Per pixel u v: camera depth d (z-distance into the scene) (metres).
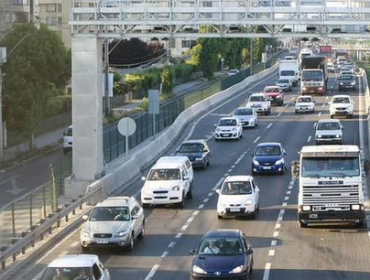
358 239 47.66
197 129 107.44
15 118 94.69
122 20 65.12
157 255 44.56
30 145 97.31
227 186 55.59
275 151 73.81
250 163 79.62
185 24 65.62
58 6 189.88
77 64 65.19
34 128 95.69
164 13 66.56
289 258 43.12
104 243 44.94
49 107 108.25
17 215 48.06
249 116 105.25
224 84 156.38
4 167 85.50
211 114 123.62
